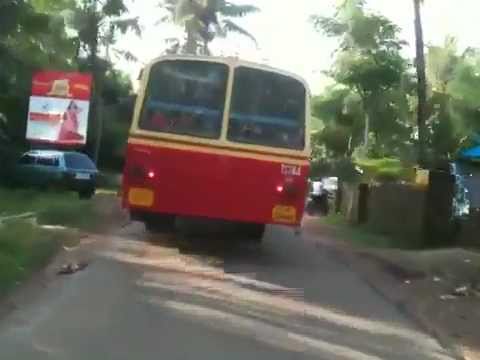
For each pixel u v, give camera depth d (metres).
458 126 30.42
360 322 9.47
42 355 7.33
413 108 35.28
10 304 9.18
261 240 16.42
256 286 11.41
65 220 17.58
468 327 9.30
